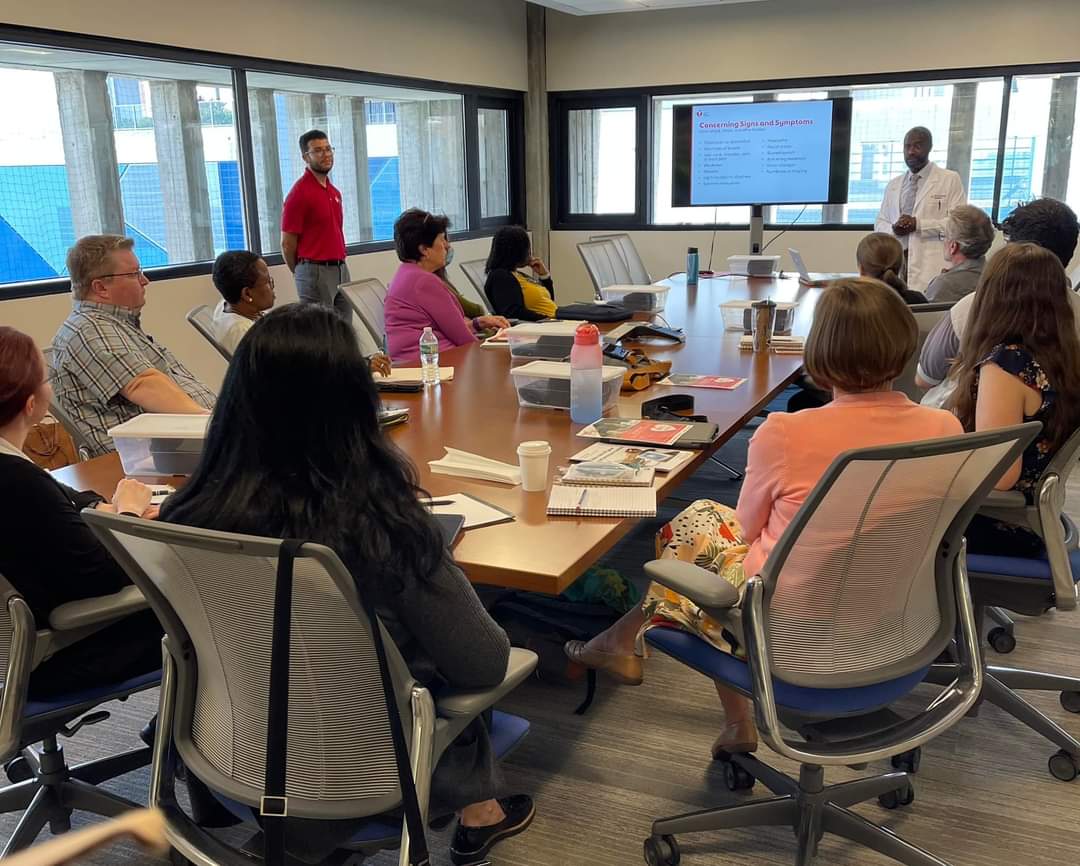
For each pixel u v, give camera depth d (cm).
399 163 722
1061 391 200
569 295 888
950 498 154
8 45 439
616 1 714
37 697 168
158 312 525
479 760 148
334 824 132
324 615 119
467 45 759
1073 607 202
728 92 788
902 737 160
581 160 854
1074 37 686
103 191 496
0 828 201
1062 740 213
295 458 124
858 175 773
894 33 729
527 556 170
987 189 744
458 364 350
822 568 152
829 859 189
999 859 188
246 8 551
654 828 185
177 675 141
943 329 281
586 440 243
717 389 299
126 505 186
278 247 616
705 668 174
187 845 134
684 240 829
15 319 448
